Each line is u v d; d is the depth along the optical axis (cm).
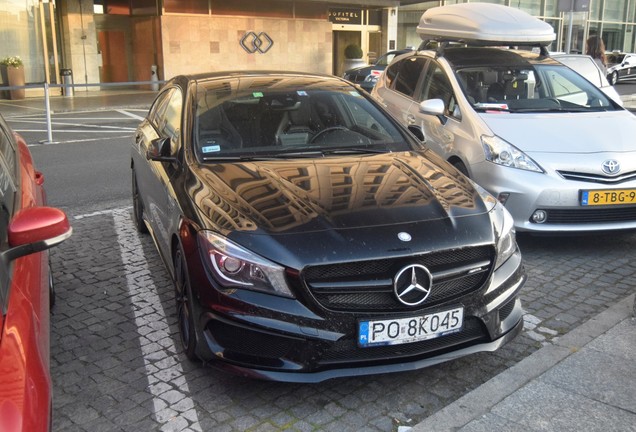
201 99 459
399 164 409
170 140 427
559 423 305
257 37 2417
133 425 317
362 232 323
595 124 578
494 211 369
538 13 3103
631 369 352
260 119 446
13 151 390
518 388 336
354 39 2745
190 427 315
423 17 795
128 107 1756
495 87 639
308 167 396
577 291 475
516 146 537
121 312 450
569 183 513
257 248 315
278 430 312
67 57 2127
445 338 332
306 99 473
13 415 181
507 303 349
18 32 1947
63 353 391
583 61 971
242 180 373
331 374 313
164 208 421
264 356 314
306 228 324
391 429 312
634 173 528
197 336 332
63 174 890
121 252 571
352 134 452
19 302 230
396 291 314
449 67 668
